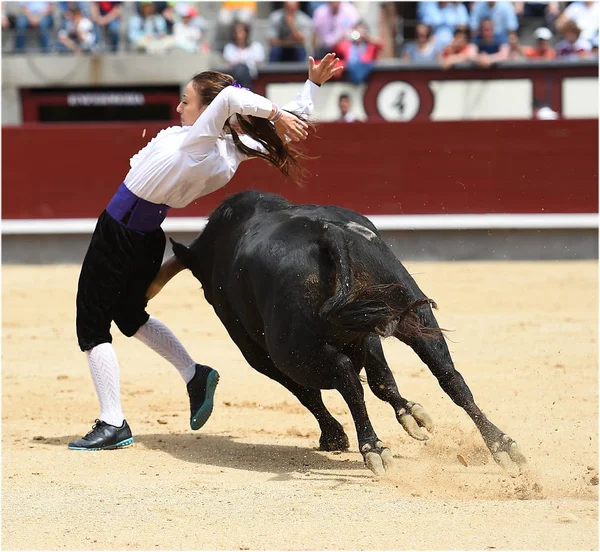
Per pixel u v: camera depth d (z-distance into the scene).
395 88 36.53
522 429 12.55
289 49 36.88
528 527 8.55
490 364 16.80
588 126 30.14
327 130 30.34
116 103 39.69
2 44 39.53
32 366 17.53
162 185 11.39
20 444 12.38
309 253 10.08
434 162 30.42
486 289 24.98
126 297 12.16
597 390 14.80
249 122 11.10
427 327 9.97
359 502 9.39
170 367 17.64
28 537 8.52
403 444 12.06
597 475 10.27
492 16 36.84
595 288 24.94
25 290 26.17
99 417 13.66
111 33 39.59
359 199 30.48
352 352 10.48
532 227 30.34
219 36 38.69
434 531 8.45
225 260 11.30
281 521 8.81
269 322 10.23
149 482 10.41
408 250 30.73
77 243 31.36
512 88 36.47
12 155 31.22
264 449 12.05
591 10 37.44
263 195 11.42
